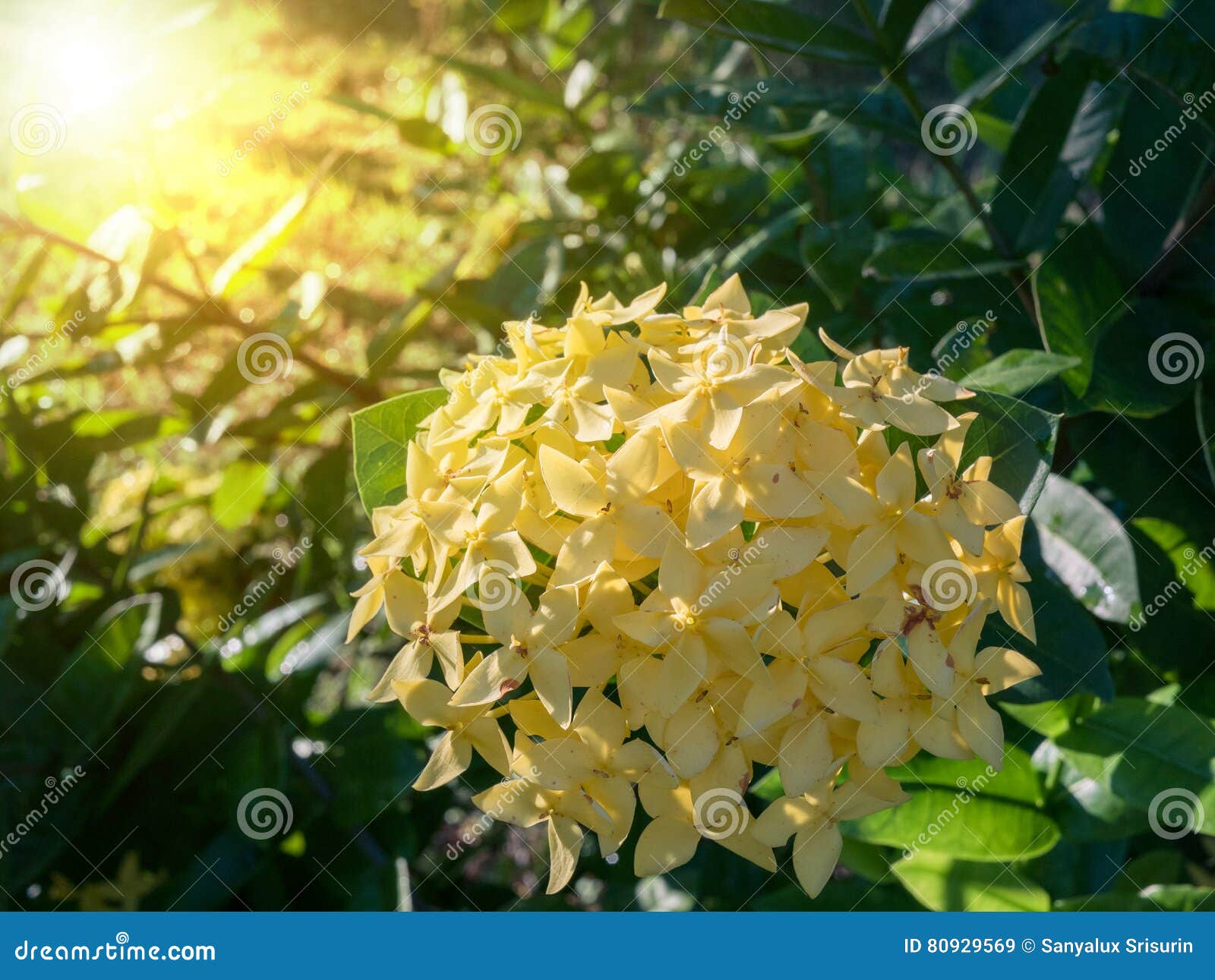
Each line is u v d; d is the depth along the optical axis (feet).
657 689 0.63
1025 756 0.92
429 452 0.72
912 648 0.64
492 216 1.70
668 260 1.38
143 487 1.76
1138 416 0.90
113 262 1.16
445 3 3.25
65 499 1.32
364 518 1.43
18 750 1.11
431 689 0.67
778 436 0.65
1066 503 0.91
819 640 0.63
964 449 0.75
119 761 1.13
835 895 1.03
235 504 1.44
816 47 0.99
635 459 0.65
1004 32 2.36
